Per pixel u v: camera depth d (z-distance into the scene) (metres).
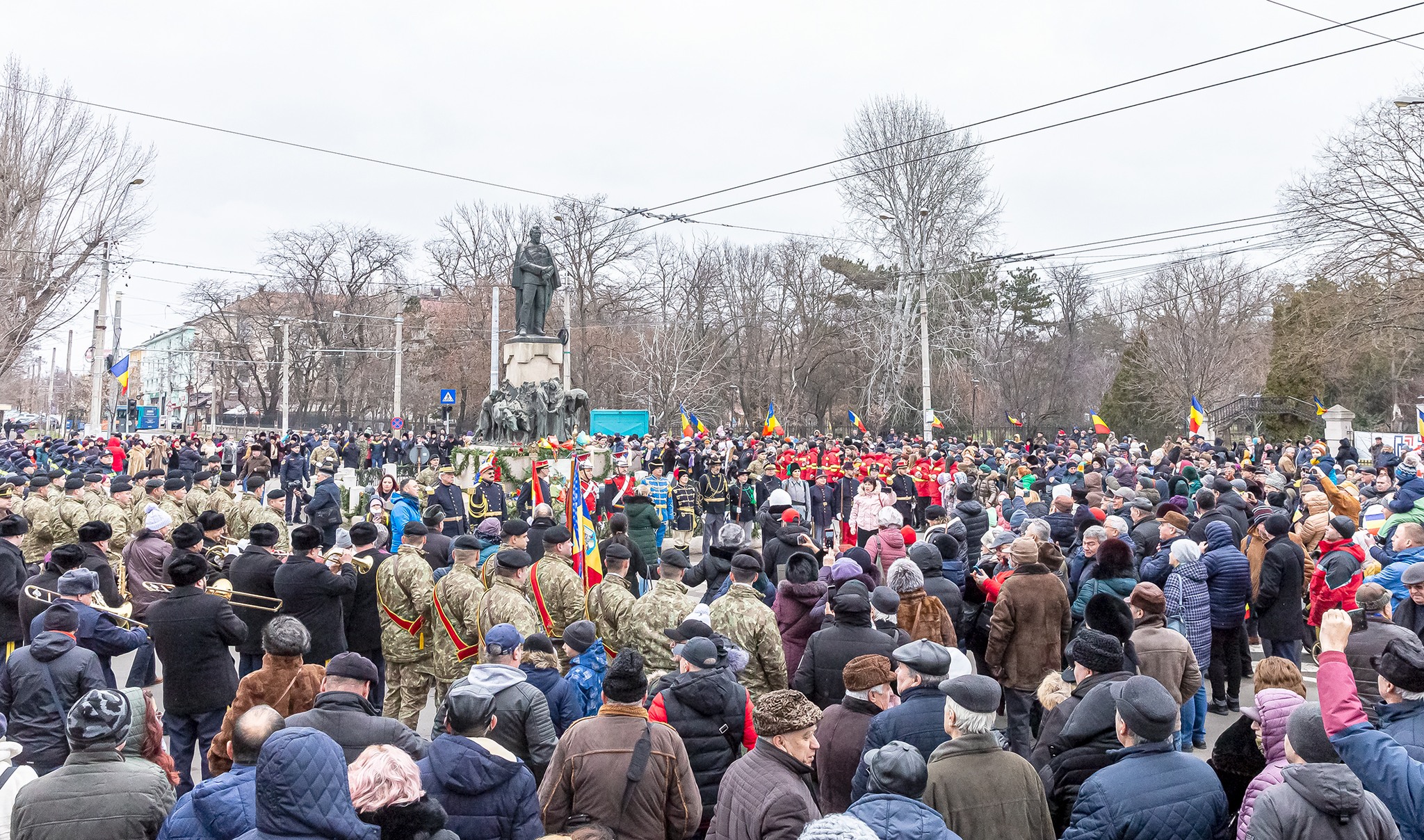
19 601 9.30
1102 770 4.64
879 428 49.56
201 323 74.62
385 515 15.99
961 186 47.41
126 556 10.87
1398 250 33.94
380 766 4.02
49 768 6.64
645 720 5.16
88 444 30.20
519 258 26.95
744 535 9.92
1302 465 25.98
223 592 9.28
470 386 66.62
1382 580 9.52
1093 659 5.74
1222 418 48.78
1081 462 24.28
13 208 33.22
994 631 8.12
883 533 11.42
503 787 4.77
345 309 70.69
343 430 58.91
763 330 66.75
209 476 16.98
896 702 6.28
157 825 4.74
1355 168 33.19
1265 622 10.27
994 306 60.00
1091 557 9.38
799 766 4.69
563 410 25.06
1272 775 4.70
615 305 63.84
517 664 6.26
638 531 15.27
